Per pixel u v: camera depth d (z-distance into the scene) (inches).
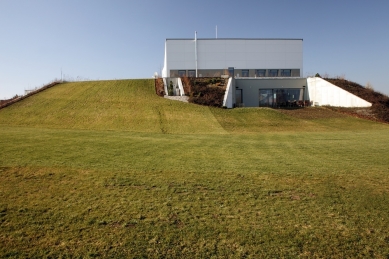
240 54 1756.9
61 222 183.2
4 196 219.5
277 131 776.9
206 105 1035.9
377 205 223.3
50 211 197.5
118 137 537.0
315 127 850.8
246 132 748.0
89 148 403.9
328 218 200.1
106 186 247.3
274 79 1382.9
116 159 342.6
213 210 208.1
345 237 175.9
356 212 210.5
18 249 154.3
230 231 179.2
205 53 1733.5
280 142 546.6
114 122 794.2
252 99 1374.3
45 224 180.4
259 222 191.9
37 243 160.4
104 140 485.7
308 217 200.8
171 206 212.2
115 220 188.2
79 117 829.2
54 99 1020.5
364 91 1162.0
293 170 316.2
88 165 307.4
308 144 518.6
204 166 324.8
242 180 276.7
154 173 289.1
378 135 671.1
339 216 203.3
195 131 737.6
